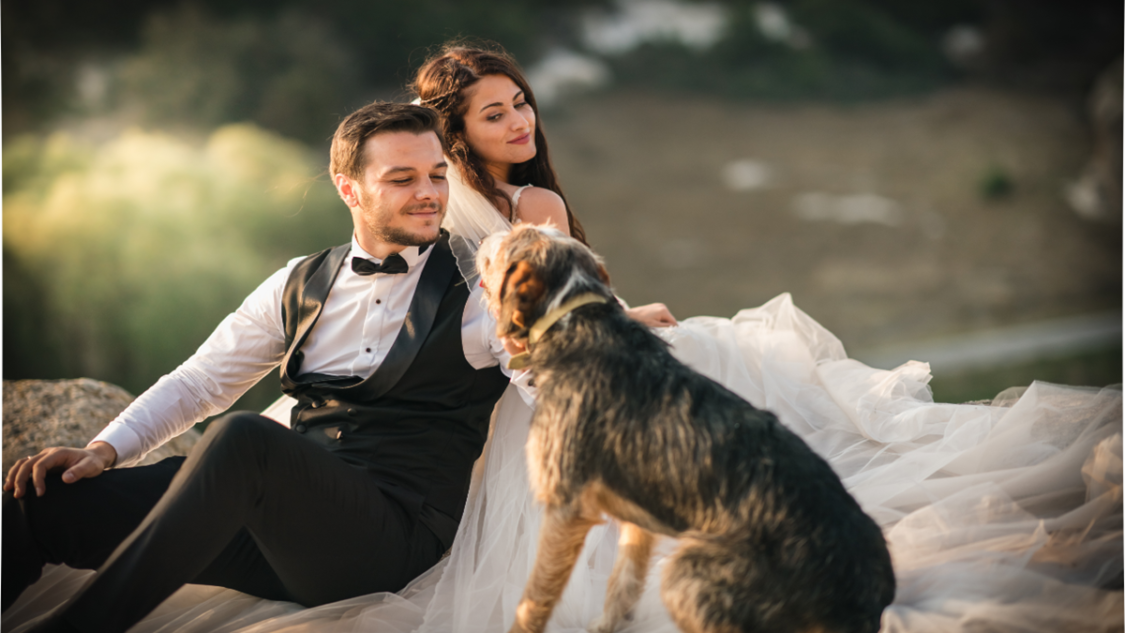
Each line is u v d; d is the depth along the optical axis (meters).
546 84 30.50
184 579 1.83
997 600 1.87
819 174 25.70
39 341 10.70
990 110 29.39
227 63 24.11
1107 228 21.78
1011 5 34.19
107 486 2.10
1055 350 16.11
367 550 2.11
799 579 1.65
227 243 11.87
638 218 23.12
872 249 21.33
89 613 1.74
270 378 10.16
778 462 1.75
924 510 2.20
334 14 27.78
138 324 10.78
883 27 33.25
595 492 1.91
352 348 2.38
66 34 25.58
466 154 2.83
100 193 12.13
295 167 14.41
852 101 31.05
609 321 2.05
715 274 20.33
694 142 28.00
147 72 23.95
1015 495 2.28
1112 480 2.16
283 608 2.26
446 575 2.24
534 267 2.10
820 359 3.13
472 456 2.42
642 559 2.07
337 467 2.05
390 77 27.66
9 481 2.08
